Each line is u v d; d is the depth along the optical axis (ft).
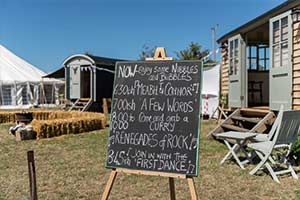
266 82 40.27
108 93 76.43
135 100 13.64
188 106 12.87
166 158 12.57
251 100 40.04
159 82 13.53
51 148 28.25
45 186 17.58
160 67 13.74
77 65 74.08
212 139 30.96
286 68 26.68
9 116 52.95
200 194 16.17
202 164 21.88
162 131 12.91
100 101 73.92
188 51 117.80
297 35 25.50
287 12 26.55
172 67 13.57
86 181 18.43
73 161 23.17
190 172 12.17
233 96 36.91
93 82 72.54
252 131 26.43
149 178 18.72
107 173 19.97
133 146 13.11
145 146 12.96
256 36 38.50
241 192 16.44
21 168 21.25
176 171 12.34
